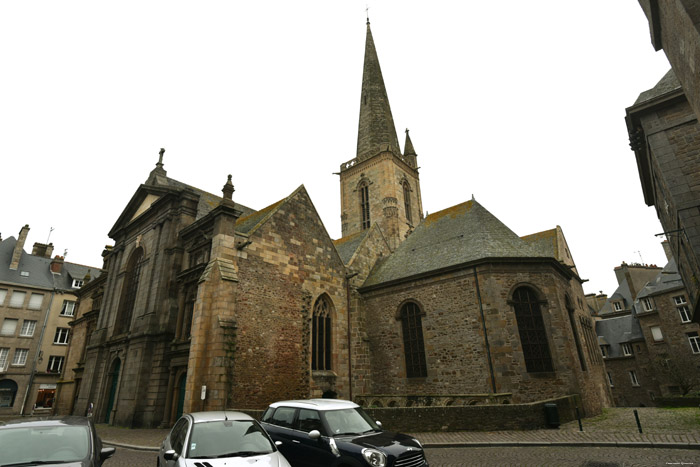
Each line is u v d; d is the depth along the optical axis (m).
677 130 15.26
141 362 21.95
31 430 6.76
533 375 18.72
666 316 39.97
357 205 52.28
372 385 24.00
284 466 6.52
